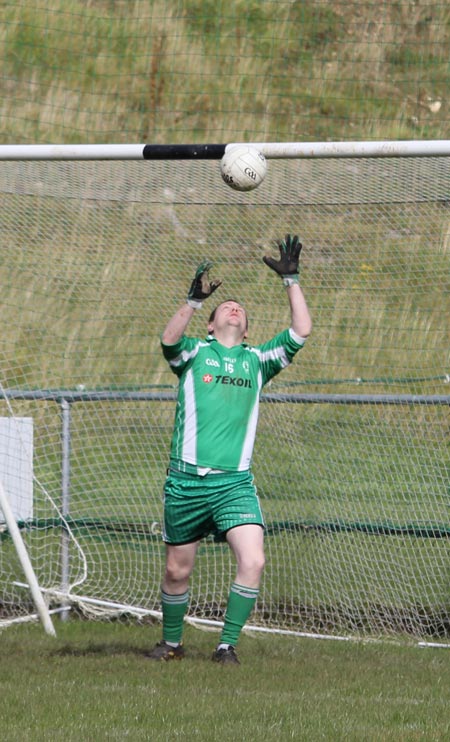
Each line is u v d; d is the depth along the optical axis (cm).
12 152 2720
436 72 6344
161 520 3131
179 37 6681
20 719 1703
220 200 2938
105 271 3691
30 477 2980
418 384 3472
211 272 3678
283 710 1783
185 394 2248
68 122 6400
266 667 2214
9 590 2967
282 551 2950
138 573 3034
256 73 6494
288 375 3606
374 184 2814
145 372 3772
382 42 6475
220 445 2209
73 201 3500
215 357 2266
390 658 2414
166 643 2334
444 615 2841
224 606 2941
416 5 6550
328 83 6388
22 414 3634
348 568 2916
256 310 3647
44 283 3731
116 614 2806
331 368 3575
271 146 2558
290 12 6706
